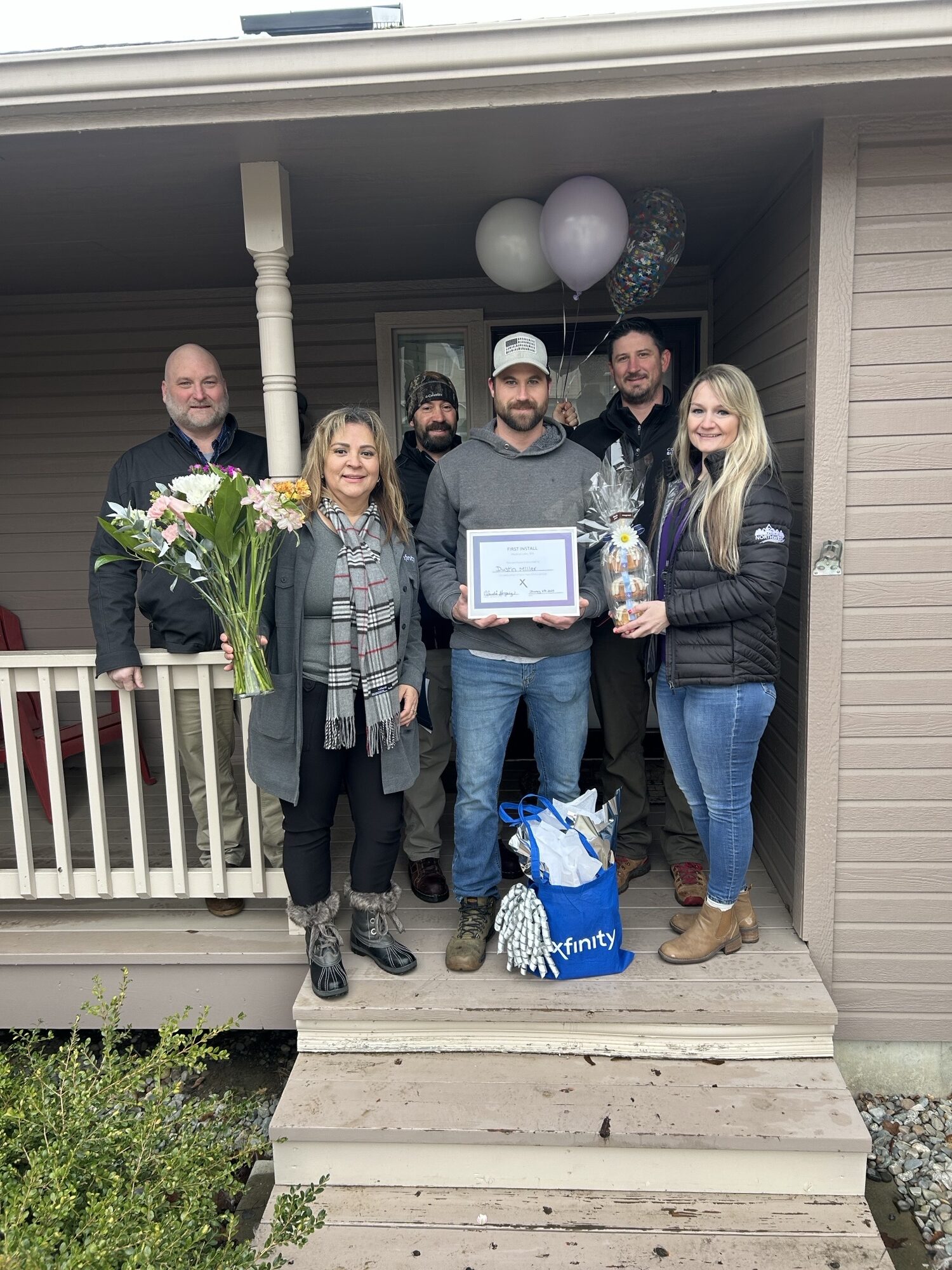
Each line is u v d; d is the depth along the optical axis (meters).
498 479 2.50
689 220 3.37
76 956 2.74
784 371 2.86
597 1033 2.39
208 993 2.78
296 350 4.37
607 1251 2.02
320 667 2.32
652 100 2.18
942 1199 2.40
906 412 2.48
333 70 2.08
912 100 2.24
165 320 4.36
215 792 2.71
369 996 2.43
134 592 2.65
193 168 2.55
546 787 2.72
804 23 2.00
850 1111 2.19
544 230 2.83
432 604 2.56
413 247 3.59
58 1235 1.69
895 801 2.63
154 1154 2.02
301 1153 2.21
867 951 2.71
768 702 2.33
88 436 4.48
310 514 2.33
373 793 2.46
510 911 2.48
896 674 2.58
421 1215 2.13
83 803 4.02
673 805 3.00
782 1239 2.04
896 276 2.44
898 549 2.54
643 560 2.39
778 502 2.24
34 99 2.15
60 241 3.37
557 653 2.52
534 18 2.02
